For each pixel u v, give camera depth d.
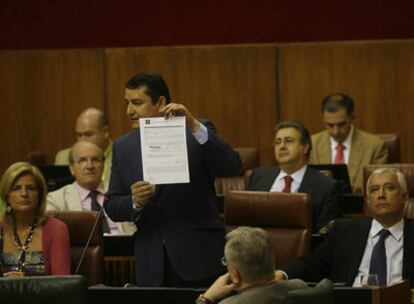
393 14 27.77
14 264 13.91
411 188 16.67
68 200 17.78
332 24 27.92
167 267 12.48
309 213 14.92
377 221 14.47
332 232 14.70
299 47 27.61
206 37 28.16
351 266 14.38
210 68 27.81
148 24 28.22
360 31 27.88
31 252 13.94
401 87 27.42
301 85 27.67
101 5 28.28
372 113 27.52
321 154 22.84
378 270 14.21
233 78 27.81
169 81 27.91
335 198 17.22
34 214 14.13
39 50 28.08
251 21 28.02
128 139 12.84
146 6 28.19
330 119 22.59
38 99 28.11
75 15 28.33
